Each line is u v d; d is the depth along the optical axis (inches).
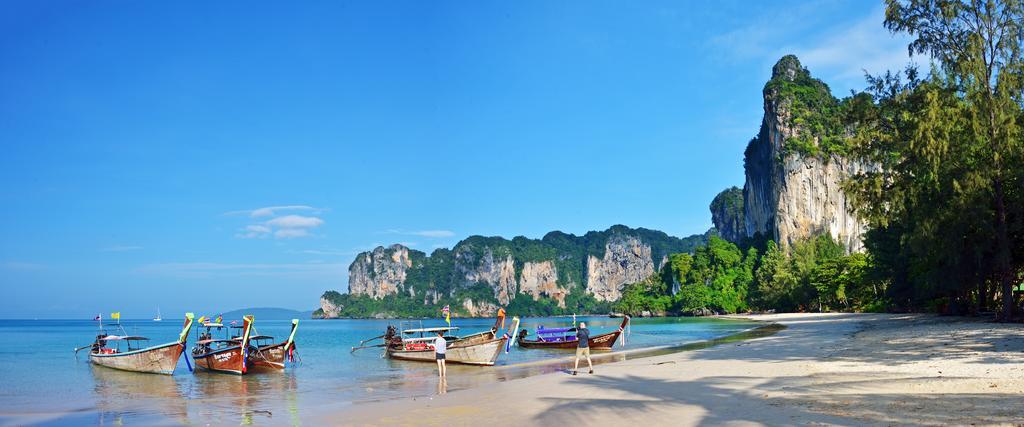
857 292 4030.5
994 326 1366.9
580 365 1190.3
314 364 1482.5
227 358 1262.3
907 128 1513.3
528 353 1680.6
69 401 904.9
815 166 6456.7
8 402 903.1
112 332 4623.5
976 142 1423.5
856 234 6358.3
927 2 1462.8
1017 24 1403.8
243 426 646.5
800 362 933.2
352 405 757.3
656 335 2541.8
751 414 532.4
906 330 1519.4
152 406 823.7
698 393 680.4
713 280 6904.5
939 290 1983.3
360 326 6909.5
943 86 1536.7
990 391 560.1
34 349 2375.7
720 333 2561.5
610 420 559.8
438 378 1082.7
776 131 6894.7
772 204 6943.9
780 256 6058.1
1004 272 1487.5
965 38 1459.2
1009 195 1488.7
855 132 1729.8
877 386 635.5
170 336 3690.9
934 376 682.8
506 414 625.9
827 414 504.4
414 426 592.7
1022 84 1392.7
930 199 1486.2
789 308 5290.4
